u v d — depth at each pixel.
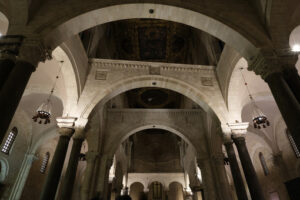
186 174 25.00
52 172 8.31
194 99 13.05
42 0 6.94
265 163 18.25
